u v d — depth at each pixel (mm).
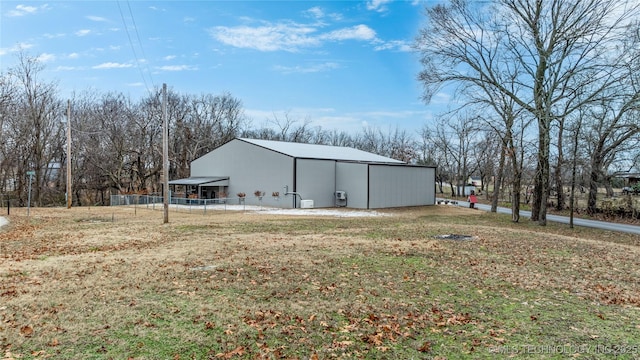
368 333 4668
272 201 27203
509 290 6652
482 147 41875
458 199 43938
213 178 30875
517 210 20234
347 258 8930
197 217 19562
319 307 5547
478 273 7805
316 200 27125
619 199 24891
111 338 4391
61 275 7180
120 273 7332
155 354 4008
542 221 18969
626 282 7484
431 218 21344
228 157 30594
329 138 61312
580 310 5688
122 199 30219
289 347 4238
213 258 8750
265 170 27688
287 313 5285
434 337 4598
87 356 3947
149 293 6086
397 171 27922
